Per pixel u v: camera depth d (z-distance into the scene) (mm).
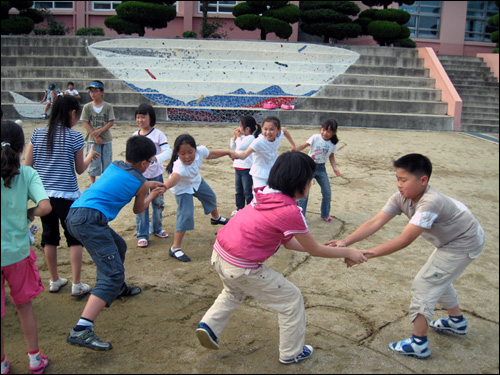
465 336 3375
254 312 3645
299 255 4762
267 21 16219
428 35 21078
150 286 4031
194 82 14547
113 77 14828
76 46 15516
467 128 14352
